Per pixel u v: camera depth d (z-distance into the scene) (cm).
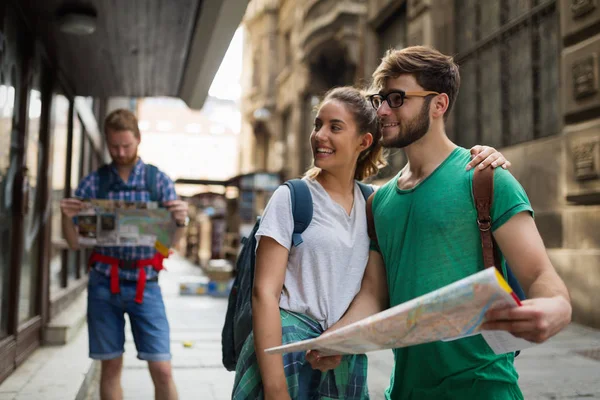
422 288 158
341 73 1798
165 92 741
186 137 6806
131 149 312
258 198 1758
